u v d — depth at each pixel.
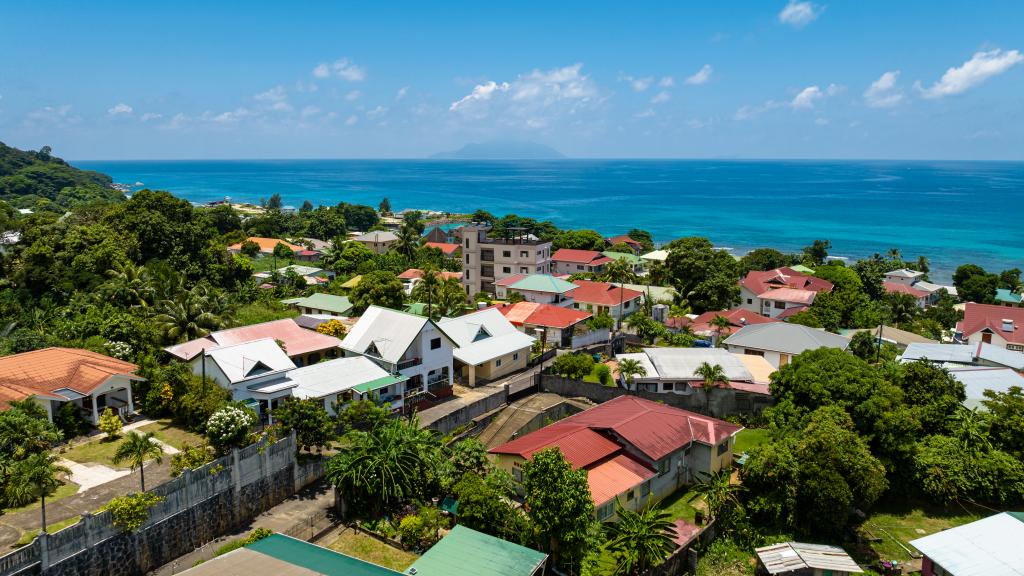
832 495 43.38
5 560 30.55
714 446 49.75
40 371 52.06
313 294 101.62
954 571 37.34
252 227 181.62
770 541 44.06
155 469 44.19
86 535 33.78
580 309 101.56
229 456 41.72
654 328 87.56
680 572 40.31
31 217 102.06
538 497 37.19
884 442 49.97
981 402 55.75
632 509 45.25
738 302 108.06
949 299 116.44
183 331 67.38
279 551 33.34
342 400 57.81
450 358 67.56
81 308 74.81
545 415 60.88
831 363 56.72
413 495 43.38
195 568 31.25
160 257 98.00
